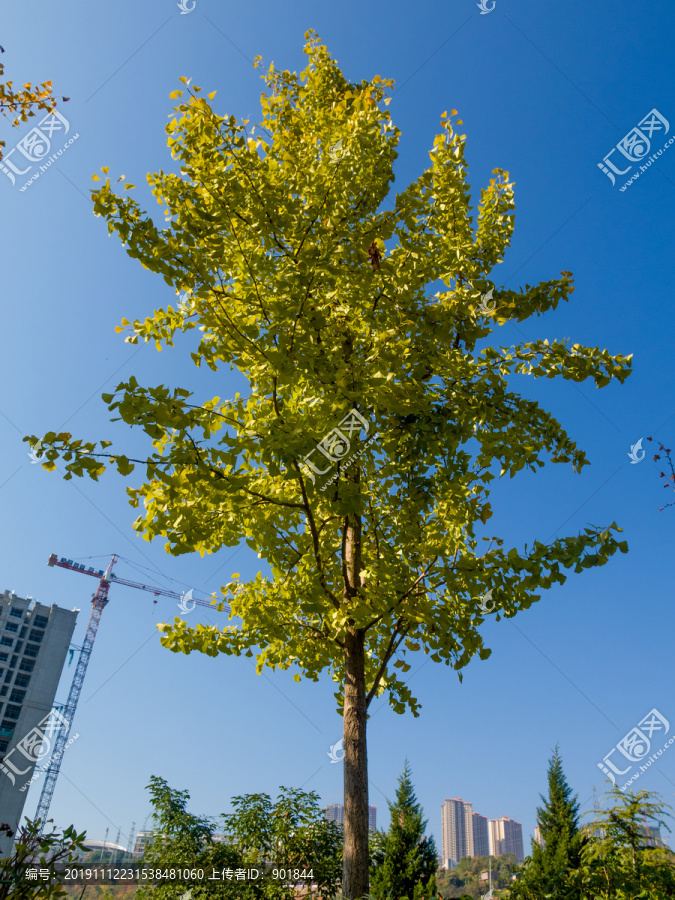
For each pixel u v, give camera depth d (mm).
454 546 4965
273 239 4543
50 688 65250
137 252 4121
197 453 3881
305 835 8484
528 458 4859
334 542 5672
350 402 4242
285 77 6145
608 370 4676
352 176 4367
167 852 8430
